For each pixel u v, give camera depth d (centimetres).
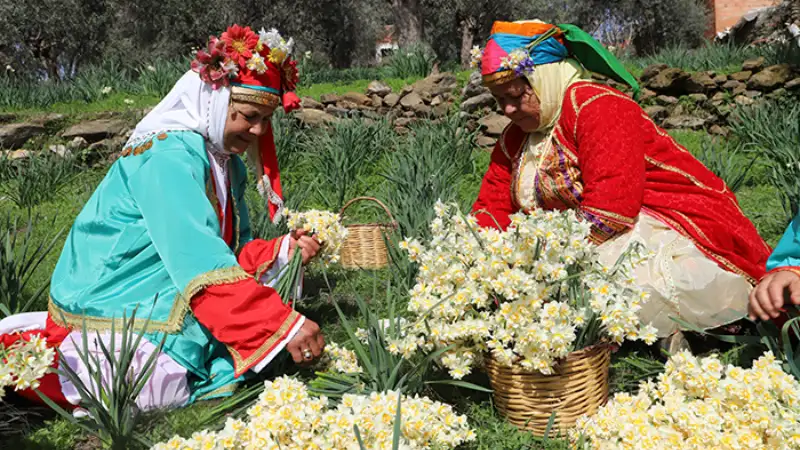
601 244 277
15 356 206
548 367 203
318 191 633
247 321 239
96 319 250
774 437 179
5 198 686
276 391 188
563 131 297
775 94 775
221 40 265
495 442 213
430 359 219
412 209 441
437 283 226
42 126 817
